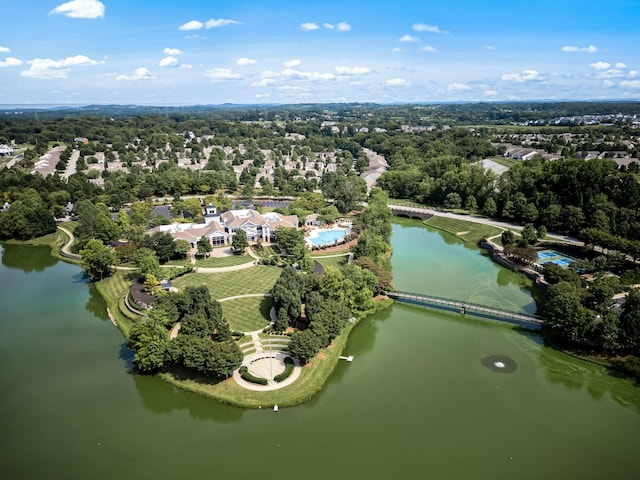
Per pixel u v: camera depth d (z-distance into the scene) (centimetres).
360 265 14988
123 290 14812
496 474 7719
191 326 10388
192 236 18800
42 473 7594
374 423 8869
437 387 10106
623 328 10831
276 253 18388
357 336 12450
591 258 17662
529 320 12656
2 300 14438
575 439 8612
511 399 9731
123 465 7769
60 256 18775
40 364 10744
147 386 9881
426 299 14262
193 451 8088
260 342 11400
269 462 7838
